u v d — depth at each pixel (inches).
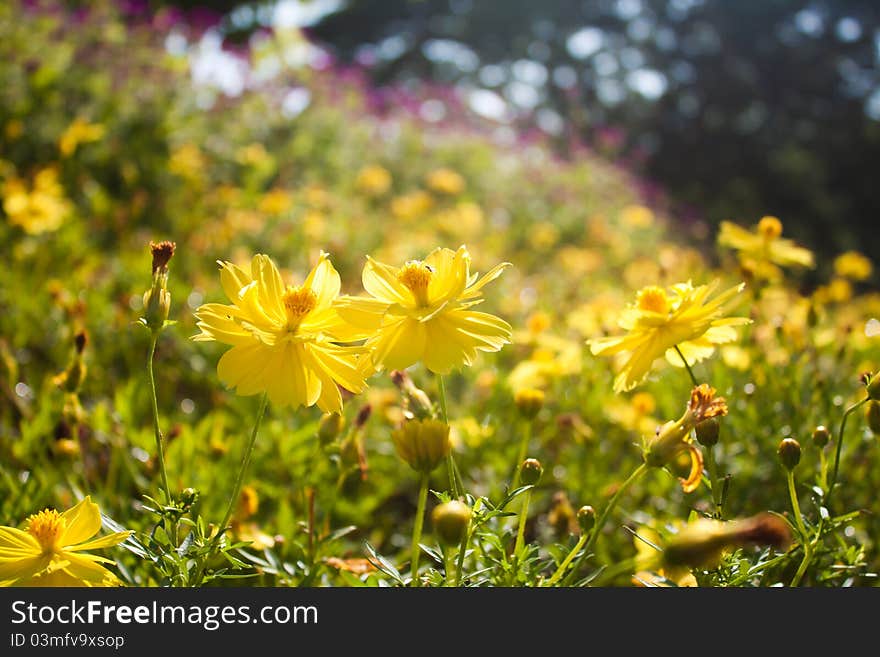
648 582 62.6
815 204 994.1
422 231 276.4
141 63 341.7
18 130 227.3
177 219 230.1
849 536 85.9
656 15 1102.4
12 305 147.3
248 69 392.8
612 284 258.2
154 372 130.8
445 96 546.6
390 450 116.8
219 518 86.7
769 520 43.8
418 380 126.2
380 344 57.0
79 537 56.6
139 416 116.2
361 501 107.3
